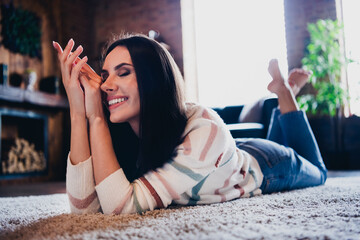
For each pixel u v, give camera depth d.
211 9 6.07
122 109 1.15
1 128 4.97
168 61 1.17
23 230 0.94
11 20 5.05
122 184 1.09
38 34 5.48
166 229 0.85
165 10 6.12
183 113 1.18
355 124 5.13
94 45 6.62
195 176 1.12
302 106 5.07
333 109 5.01
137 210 1.10
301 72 2.28
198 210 1.09
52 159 5.60
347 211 1.04
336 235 0.75
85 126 1.14
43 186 3.99
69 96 1.14
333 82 4.95
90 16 6.68
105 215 1.09
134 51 1.13
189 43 6.09
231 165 1.26
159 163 1.14
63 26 6.04
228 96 5.84
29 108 5.12
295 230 0.80
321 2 5.38
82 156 1.13
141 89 1.12
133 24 6.36
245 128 3.54
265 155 1.55
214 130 1.13
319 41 4.93
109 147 1.12
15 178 4.87
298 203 1.22
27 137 5.37
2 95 4.43
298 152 1.95
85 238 0.79
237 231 0.80
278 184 1.59
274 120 2.13
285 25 5.55
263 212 1.04
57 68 5.86
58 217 1.10
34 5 5.55
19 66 5.17
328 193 1.51
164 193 1.11
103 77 1.20
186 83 5.86
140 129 1.15
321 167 1.95
